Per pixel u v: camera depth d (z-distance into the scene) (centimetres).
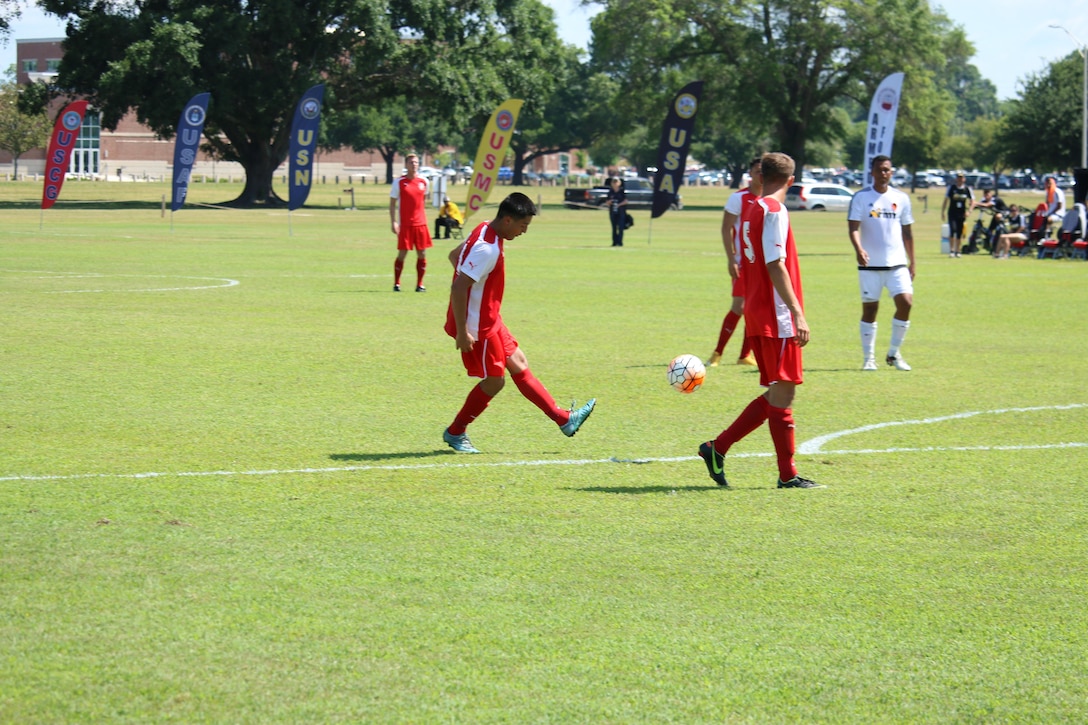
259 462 1844
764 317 1698
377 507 1590
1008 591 1297
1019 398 2550
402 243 4650
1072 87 18975
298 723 947
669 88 18462
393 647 1103
